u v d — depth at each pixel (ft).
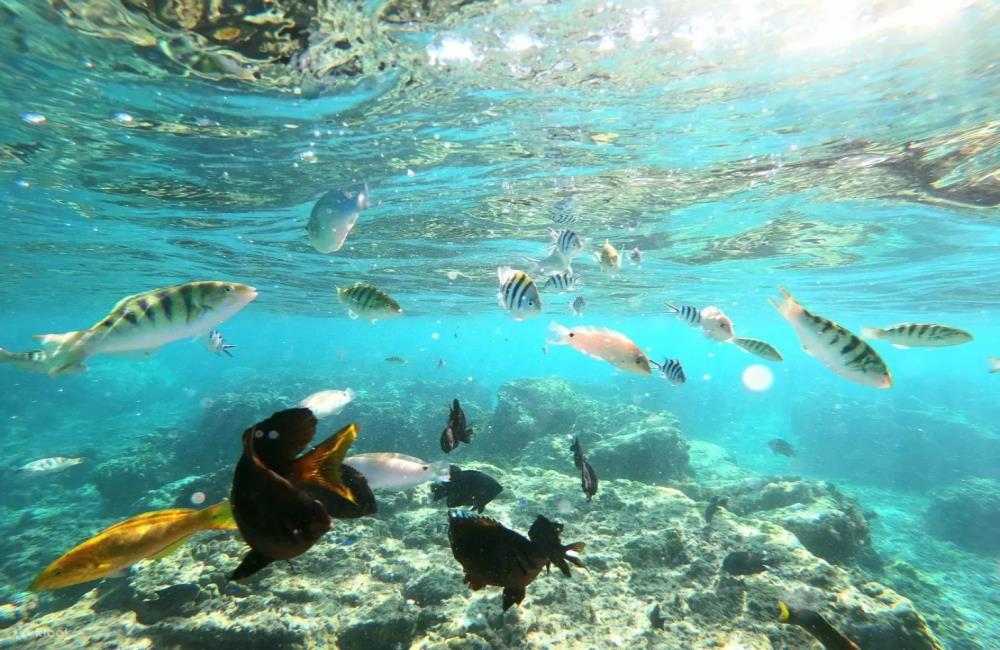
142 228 6.82
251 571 0.62
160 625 2.61
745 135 4.04
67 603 3.91
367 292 2.85
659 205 5.71
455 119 3.80
